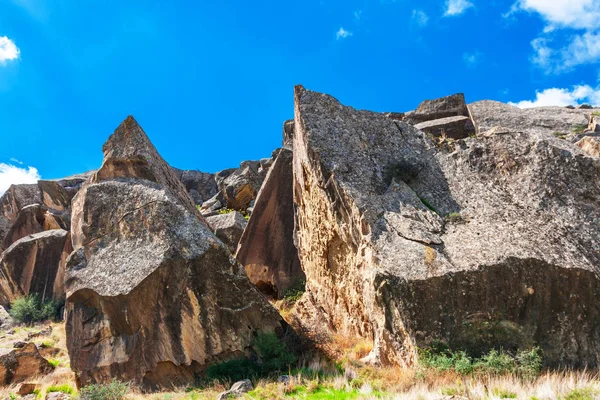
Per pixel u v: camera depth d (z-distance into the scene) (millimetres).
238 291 11016
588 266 8461
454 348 8156
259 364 10266
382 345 9031
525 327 8211
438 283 8445
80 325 11188
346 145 11469
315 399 7898
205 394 9062
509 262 8500
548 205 9656
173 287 10727
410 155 11484
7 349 12695
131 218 11836
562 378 7387
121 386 9578
